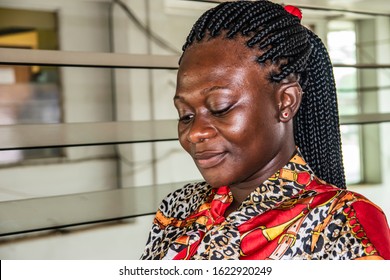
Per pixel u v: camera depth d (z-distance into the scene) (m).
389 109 2.30
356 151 2.40
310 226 0.58
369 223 0.56
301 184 0.61
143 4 1.74
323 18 2.11
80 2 1.69
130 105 1.75
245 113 0.56
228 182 0.58
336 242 0.56
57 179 1.72
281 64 0.58
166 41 1.79
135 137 1.18
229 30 0.57
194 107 0.58
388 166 2.38
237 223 0.60
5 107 1.61
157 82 1.79
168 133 1.25
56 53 1.08
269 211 0.60
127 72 1.75
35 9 1.64
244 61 0.57
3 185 1.63
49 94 1.68
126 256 1.82
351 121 1.54
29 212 1.14
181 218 0.75
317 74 0.71
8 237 1.64
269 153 0.59
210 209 0.66
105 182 1.79
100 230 1.77
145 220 1.85
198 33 0.59
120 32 1.73
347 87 2.27
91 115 1.74
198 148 0.58
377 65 1.63
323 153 0.74
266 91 0.58
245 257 0.59
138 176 1.83
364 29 2.24
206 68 0.57
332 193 0.59
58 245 1.71
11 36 1.62
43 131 1.18
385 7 1.90
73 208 1.19
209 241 0.63
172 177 1.89
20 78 1.63
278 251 0.58
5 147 1.00
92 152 1.77
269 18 0.58
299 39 0.61
